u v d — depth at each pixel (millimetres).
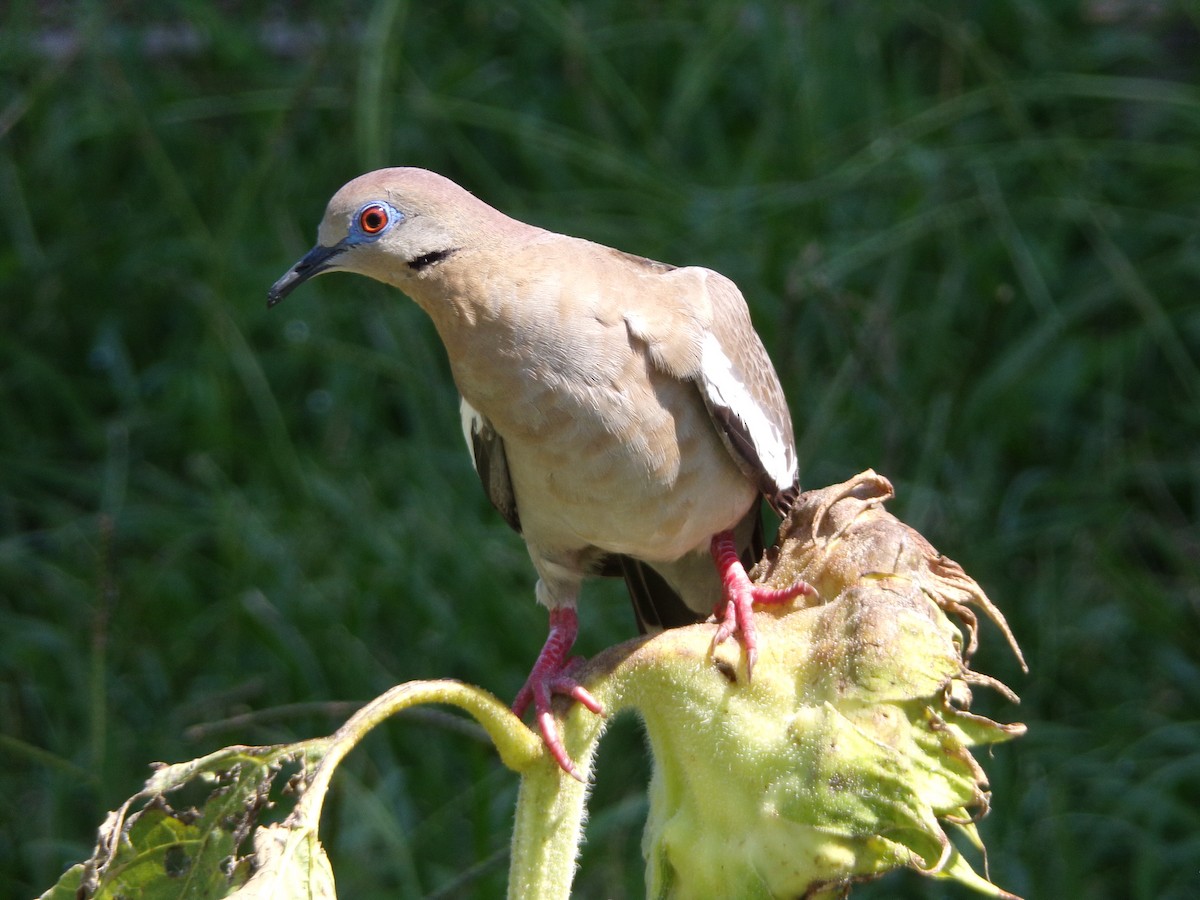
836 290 11008
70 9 12891
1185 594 10414
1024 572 10586
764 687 4262
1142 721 9758
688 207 11672
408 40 12758
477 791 8766
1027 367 10875
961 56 12195
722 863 4230
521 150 12367
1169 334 10641
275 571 10328
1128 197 11891
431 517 10578
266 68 12688
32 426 11805
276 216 11875
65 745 9602
